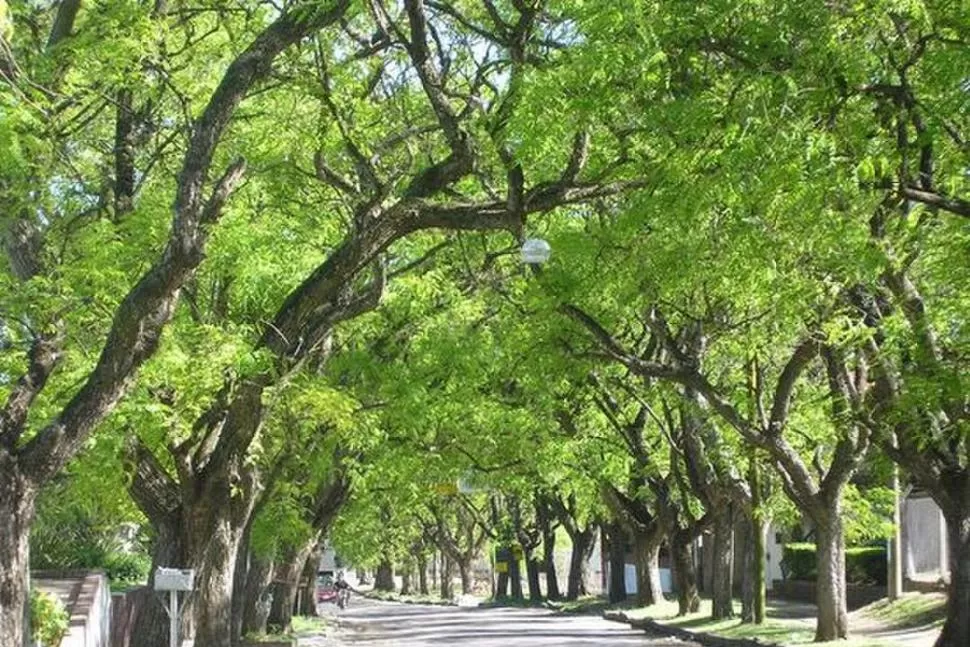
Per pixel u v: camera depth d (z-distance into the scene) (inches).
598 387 1263.5
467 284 975.0
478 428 1216.8
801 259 618.2
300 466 1031.6
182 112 668.1
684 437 1439.5
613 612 1881.2
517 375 1021.2
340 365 936.9
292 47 638.5
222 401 653.3
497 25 608.4
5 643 426.6
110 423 607.8
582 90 504.7
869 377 902.4
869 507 1272.1
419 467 1244.5
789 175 441.7
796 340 980.6
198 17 693.3
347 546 2906.0
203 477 665.6
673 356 956.6
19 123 546.9
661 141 512.4
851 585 1672.0
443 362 964.6
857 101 486.9
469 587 3265.3
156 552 687.7
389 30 640.4
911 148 495.8
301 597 2153.1
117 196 673.6
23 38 640.4
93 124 689.6
